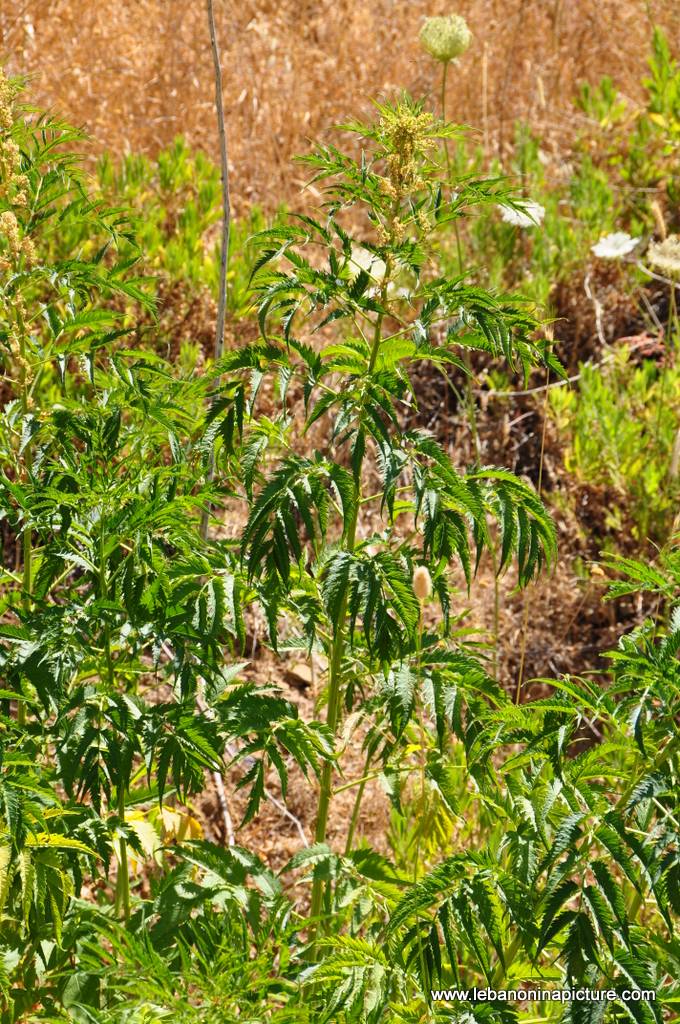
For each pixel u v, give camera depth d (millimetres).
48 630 2270
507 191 2369
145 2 7141
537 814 2291
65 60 6418
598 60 8109
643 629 2203
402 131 2301
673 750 2066
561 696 2062
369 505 4750
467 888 2098
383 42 7473
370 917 2740
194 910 2422
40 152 2906
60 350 2707
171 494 2404
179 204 5754
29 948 2426
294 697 4098
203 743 2340
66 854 2316
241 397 2299
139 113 6492
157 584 2324
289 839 3654
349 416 2309
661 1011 1878
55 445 2621
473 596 4582
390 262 2367
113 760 2303
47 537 2859
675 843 1943
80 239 4863
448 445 5203
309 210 6160
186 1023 1973
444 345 2447
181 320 4926
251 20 7367
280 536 2230
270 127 6414
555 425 5285
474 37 7414
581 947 1909
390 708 2385
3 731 2447
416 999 2441
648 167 6895
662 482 4953
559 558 4824
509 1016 2121
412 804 3172
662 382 5102
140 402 2609
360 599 2271
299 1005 2107
